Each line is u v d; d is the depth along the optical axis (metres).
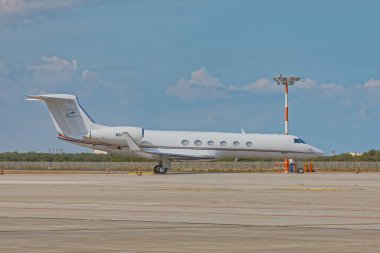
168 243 28.52
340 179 99.38
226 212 43.06
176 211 43.62
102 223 36.34
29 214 41.38
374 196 58.88
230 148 131.50
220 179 99.00
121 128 129.50
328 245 28.03
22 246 27.39
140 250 26.39
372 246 27.75
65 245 27.75
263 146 132.38
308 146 134.25
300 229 33.81
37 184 81.38
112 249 26.64
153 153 128.75
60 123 130.25
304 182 88.12
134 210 44.34
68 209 45.03
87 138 129.25
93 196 58.41
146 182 87.94
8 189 69.69
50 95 129.00
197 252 26.00
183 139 130.88
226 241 29.23
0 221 37.25
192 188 71.88
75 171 156.38
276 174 126.44
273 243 28.64
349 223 36.66
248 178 103.38
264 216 40.47
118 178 103.31
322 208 46.16
